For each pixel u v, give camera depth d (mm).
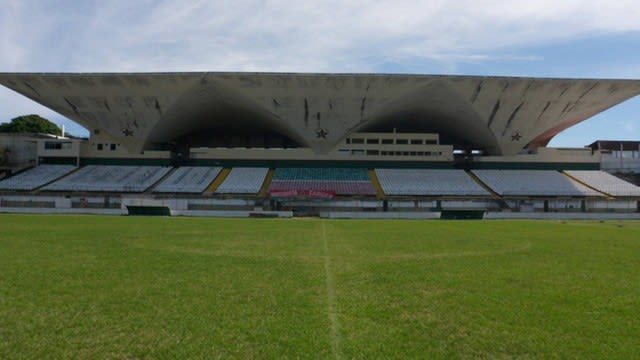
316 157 55344
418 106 51469
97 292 8117
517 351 5379
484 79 46281
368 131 59062
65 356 5105
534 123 52219
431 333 5996
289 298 7805
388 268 11039
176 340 5637
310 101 49438
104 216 34781
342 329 6109
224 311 6938
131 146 55125
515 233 22359
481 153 59000
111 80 47125
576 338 5848
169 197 44906
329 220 34375
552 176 53562
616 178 53312
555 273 10562
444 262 12188
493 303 7613
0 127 80562
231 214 40156
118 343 5516
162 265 11141
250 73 45844
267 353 5227
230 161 55656
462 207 45656
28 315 6648
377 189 48906
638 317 6812
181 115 52625
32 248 14172
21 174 52469
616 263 12289
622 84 47094
